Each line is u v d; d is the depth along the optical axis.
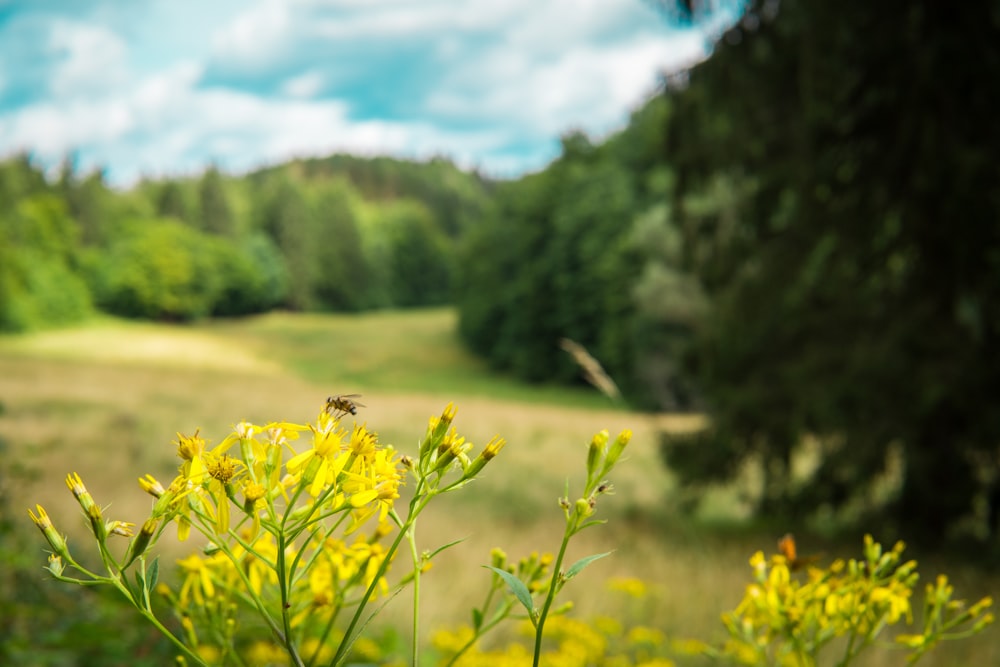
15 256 55.94
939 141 7.47
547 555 1.09
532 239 47.53
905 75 7.72
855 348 8.28
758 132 8.67
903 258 8.50
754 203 8.97
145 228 72.06
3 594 3.05
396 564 6.21
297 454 0.81
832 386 8.20
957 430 8.00
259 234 81.56
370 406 23.80
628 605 5.57
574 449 19.98
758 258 9.02
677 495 10.46
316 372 51.06
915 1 7.59
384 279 84.19
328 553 1.09
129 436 13.79
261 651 1.88
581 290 43.28
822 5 7.65
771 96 8.60
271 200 83.19
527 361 46.88
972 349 7.87
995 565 7.82
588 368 4.14
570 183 46.19
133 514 7.70
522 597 0.78
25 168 74.69
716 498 13.02
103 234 75.69
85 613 3.04
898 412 7.98
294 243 80.25
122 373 31.39
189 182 97.38
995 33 7.51
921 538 8.36
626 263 36.84
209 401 23.42
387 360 55.66
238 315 75.06
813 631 1.32
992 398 7.78
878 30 7.64
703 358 9.64
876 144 8.21
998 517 8.33
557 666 3.34
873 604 1.23
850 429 8.19
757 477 11.28
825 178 8.26
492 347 54.00
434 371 52.06
